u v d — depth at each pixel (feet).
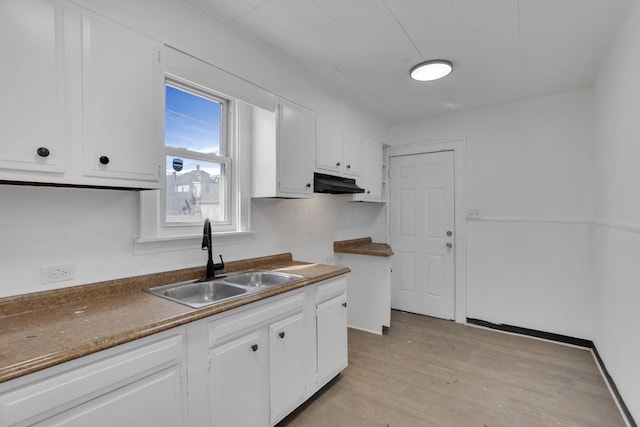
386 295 10.10
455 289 11.44
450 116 11.53
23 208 4.29
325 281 6.88
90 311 4.24
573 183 9.46
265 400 5.35
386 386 7.15
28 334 3.46
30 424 2.92
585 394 6.84
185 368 4.17
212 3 5.48
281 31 6.33
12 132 3.47
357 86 9.00
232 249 7.24
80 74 4.01
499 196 10.62
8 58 3.45
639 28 5.37
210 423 4.48
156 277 5.65
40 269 4.41
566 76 8.43
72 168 3.93
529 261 10.07
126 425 3.58
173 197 6.24
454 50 7.09
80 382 3.20
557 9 5.64
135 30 4.64
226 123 7.27
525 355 8.69
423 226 12.17
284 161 7.34
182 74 5.37
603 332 7.82
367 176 11.04
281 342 5.65
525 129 10.18
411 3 5.49
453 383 7.27
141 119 4.65
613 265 6.92
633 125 5.72
